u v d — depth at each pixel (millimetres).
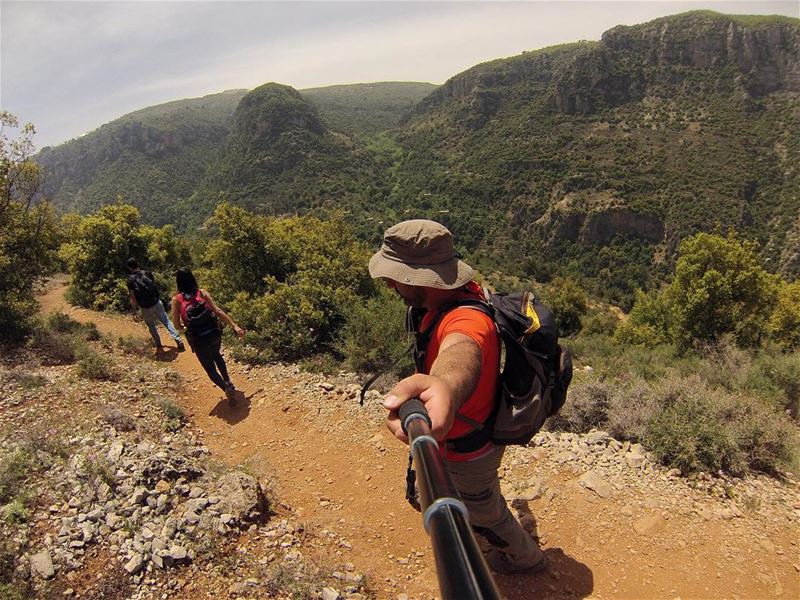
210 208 157250
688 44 136750
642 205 101375
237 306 7684
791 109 114812
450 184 136250
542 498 3531
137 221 12359
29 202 8594
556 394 2029
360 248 10281
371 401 5211
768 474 3959
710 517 3312
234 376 6449
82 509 2994
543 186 119812
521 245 113375
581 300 36125
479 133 165500
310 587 2582
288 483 3994
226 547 2863
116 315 10164
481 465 2018
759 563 2912
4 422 4176
